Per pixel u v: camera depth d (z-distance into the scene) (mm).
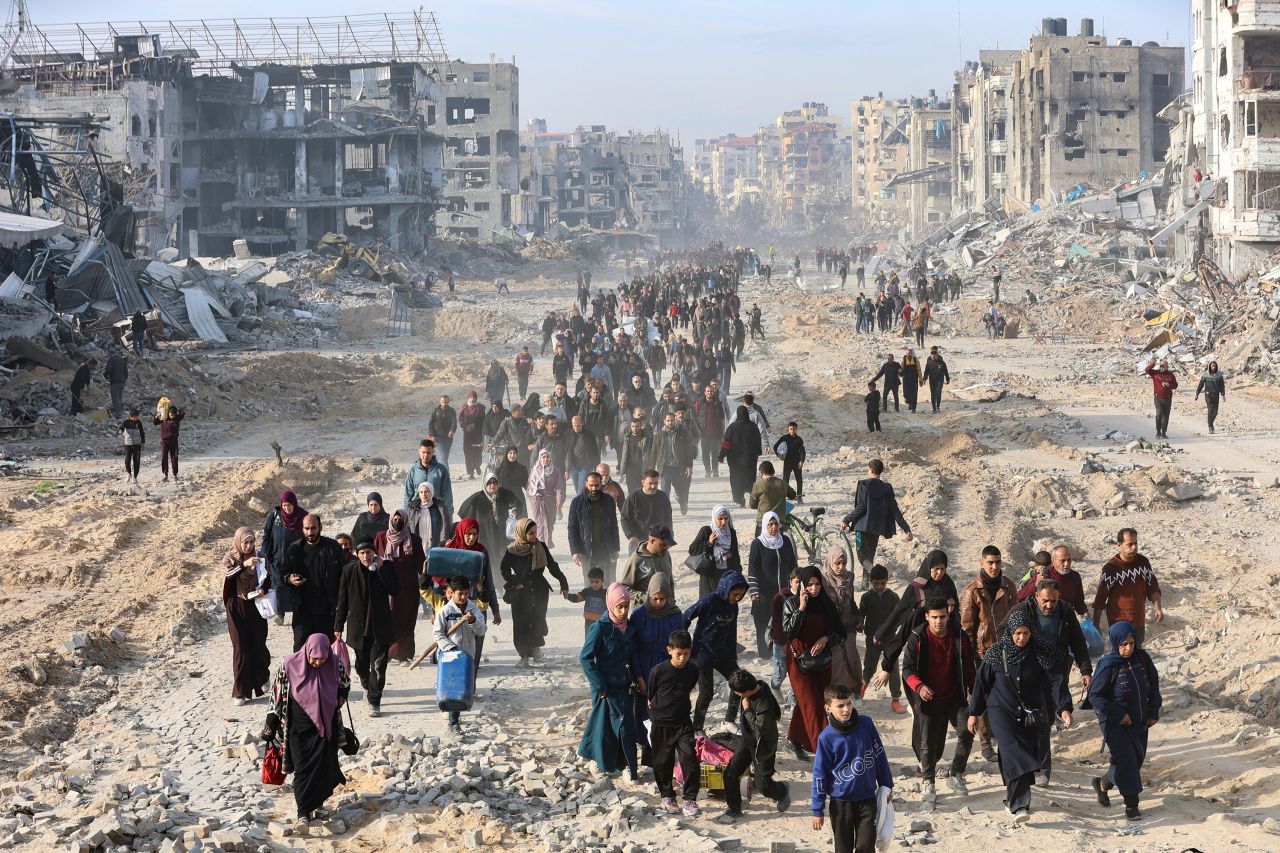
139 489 24125
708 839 9203
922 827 9500
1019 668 9711
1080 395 36750
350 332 54750
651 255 135750
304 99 93688
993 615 11148
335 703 9766
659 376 38406
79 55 86125
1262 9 58906
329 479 25312
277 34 88562
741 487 20734
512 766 10656
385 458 27203
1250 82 59719
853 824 8570
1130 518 21734
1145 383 39156
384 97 91625
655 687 9828
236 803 10070
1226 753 11000
